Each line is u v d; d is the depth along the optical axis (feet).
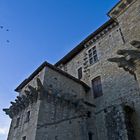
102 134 60.18
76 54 93.50
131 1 63.46
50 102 57.52
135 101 54.90
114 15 69.51
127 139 44.62
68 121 57.52
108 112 53.67
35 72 68.85
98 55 79.51
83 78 81.41
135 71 40.29
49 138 50.52
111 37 77.15
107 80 69.10
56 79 66.18
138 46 41.57
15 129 60.54
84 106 64.28
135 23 58.59
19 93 75.31
